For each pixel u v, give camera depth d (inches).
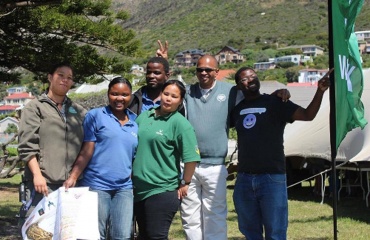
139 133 176.2
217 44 4131.4
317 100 178.7
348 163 401.4
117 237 169.3
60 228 156.5
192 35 4362.7
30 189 168.9
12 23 397.1
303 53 3919.8
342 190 483.8
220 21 4576.8
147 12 4603.8
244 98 192.7
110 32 419.8
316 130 459.2
